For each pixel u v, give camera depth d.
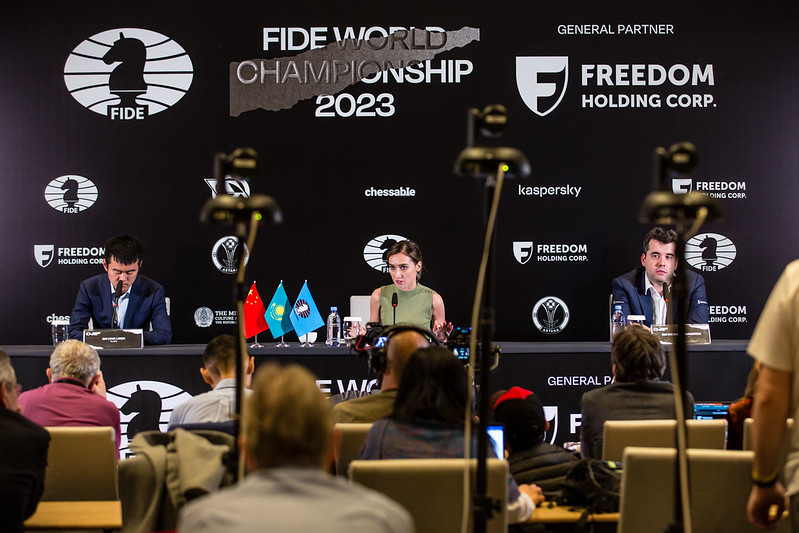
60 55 9.54
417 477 3.27
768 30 9.66
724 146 9.70
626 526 3.64
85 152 9.56
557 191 9.70
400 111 9.68
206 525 1.97
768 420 3.14
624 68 9.66
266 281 9.66
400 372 4.43
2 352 3.94
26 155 9.54
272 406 2.10
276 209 3.08
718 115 9.70
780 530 3.75
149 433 4.02
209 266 9.60
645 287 9.08
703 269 9.77
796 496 3.10
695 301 8.92
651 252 8.95
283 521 1.95
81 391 5.09
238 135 9.63
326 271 9.70
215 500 2.04
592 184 9.70
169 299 9.38
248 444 2.13
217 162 3.21
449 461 3.31
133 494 3.73
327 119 9.68
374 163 9.69
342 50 9.66
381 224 9.70
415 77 9.66
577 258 9.70
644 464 3.58
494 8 9.63
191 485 3.61
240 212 3.04
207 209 3.05
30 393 5.09
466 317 9.72
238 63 9.62
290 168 9.66
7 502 3.67
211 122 9.62
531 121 9.67
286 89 9.64
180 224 9.60
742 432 4.54
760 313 9.76
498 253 9.70
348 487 2.10
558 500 4.01
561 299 9.70
